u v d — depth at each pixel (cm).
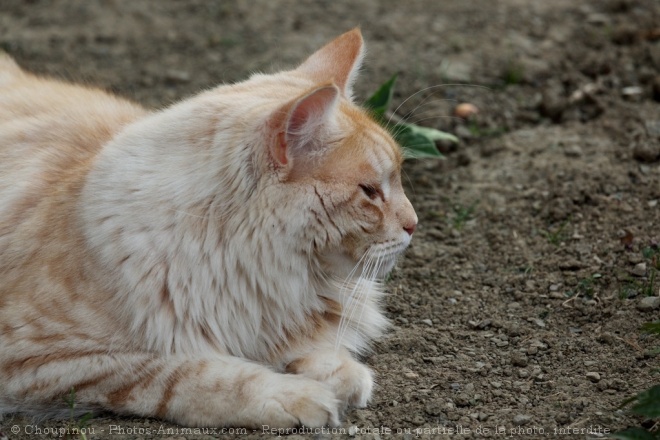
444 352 654
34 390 575
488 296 720
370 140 577
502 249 779
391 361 645
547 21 1191
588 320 674
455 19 1212
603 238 768
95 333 569
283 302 596
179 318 573
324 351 619
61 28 1207
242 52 1140
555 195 837
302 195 557
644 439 504
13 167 646
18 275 584
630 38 1106
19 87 754
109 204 572
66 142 662
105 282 568
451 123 973
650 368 609
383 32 1177
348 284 647
